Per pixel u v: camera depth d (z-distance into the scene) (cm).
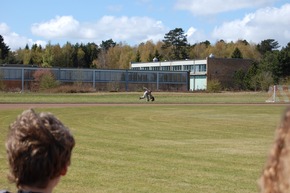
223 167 1355
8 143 245
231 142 1936
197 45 18312
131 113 3622
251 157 1552
